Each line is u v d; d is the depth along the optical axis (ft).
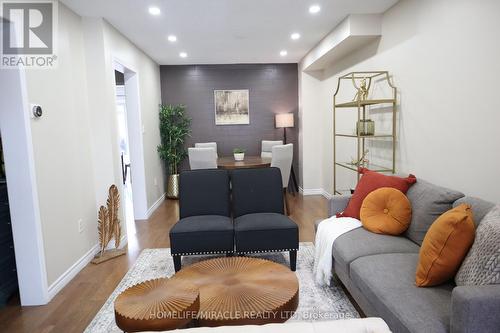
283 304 5.49
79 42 11.04
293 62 20.76
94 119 11.58
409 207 7.86
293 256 9.59
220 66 20.77
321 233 8.82
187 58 18.61
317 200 18.62
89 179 11.32
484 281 4.66
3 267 8.20
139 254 11.37
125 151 24.64
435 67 8.91
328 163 18.78
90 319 7.52
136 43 15.02
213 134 21.26
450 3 8.25
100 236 10.87
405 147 10.53
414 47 9.86
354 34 11.80
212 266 6.98
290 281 6.28
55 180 9.08
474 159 7.68
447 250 5.35
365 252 7.13
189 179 10.87
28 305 8.18
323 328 3.70
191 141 21.25
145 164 16.31
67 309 7.98
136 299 5.43
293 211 16.37
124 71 15.08
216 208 10.77
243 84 21.01
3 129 7.77
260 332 3.60
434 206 7.29
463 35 7.86
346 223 8.60
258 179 10.93
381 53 11.87
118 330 7.05
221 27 12.94
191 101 20.92
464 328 4.09
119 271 10.04
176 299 5.38
